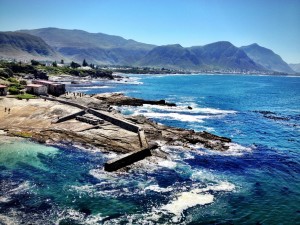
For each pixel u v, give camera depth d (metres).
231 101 130.88
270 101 135.38
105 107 81.06
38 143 51.38
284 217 31.67
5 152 46.56
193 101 126.88
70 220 29.48
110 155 47.28
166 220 30.30
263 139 63.19
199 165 45.12
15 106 72.75
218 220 30.66
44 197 33.59
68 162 44.00
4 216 29.34
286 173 43.84
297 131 71.44
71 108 72.50
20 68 190.25
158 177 40.22
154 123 65.56
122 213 31.25
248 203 34.34
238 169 44.50
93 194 34.91
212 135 59.47
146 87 196.50
